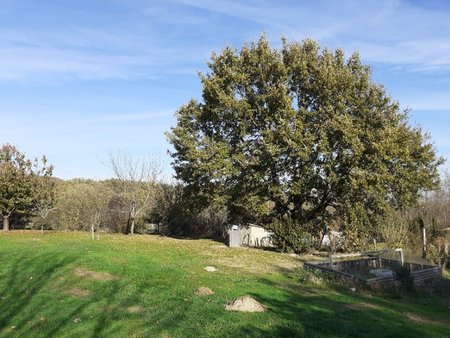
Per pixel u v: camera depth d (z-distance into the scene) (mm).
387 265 18359
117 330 8672
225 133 28234
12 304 10555
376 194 24078
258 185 26562
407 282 15195
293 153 23969
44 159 30453
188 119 28781
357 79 25812
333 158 24312
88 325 8961
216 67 27438
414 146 25594
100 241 23719
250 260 19906
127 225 34375
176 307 10078
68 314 9672
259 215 27578
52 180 32375
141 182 34844
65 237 25484
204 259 19047
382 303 12500
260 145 25359
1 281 12883
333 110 24578
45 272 13586
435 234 27922
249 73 26672
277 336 8445
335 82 24375
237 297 10961
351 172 23484
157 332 8523
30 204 29625
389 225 25141
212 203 28031
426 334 9180
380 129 24344
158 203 34656
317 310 10477
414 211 36125
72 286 12047
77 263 14523
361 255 19312
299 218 27656
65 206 32625
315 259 21688
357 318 10055
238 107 25656
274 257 21656
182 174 28906
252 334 8438
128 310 9938
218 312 9719
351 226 24250
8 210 28812
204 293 11359
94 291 11578
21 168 29312
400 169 24609
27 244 20562
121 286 11969
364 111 25125
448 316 11828
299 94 26984
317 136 24469
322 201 27328
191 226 34875
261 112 25891
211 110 27219
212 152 26125
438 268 17938
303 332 8672
